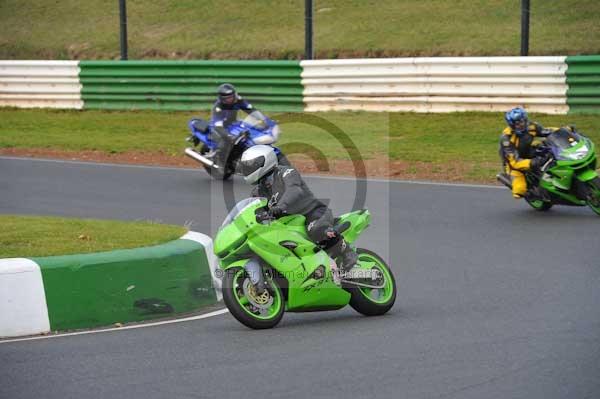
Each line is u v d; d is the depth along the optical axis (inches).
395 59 2377.0
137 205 1573.6
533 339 798.5
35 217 1339.8
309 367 729.0
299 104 2488.9
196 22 3452.3
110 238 1128.8
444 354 759.1
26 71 2805.1
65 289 907.4
